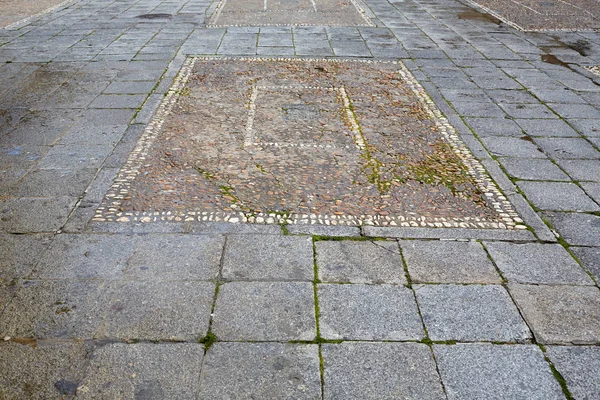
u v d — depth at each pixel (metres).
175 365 2.90
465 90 7.49
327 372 2.88
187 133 5.89
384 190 4.79
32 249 3.83
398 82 7.79
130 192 4.63
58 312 3.25
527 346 3.08
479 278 3.65
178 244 3.93
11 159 5.21
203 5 13.09
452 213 4.44
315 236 4.07
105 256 3.77
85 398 2.69
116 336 3.08
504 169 5.24
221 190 4.71
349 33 10.49
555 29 11.12
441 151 5.61
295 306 3.35
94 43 9.55
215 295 3.42
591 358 3.01
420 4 13.73
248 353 2.99
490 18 12.18
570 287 3.58
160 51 9.05
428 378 2.86
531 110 6.79
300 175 5.01
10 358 2.91
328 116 6.48
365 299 3.42
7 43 9.48
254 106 6.73
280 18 11.75
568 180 5.03
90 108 6.57
